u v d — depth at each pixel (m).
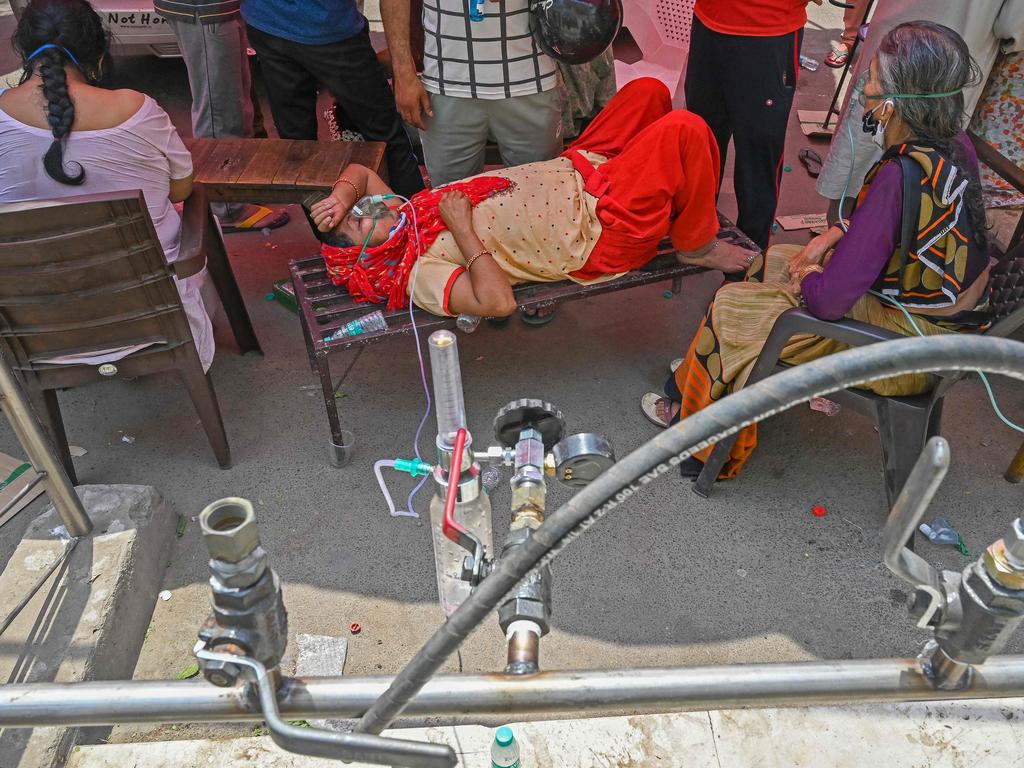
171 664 2.54
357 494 3.04
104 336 2.74
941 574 0.94
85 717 1.00
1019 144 3.89
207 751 2.15
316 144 3.58
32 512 2.91
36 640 2.33
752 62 3.34
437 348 1.03
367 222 2.96
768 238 3.79
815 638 2.57
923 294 2.43
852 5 4.97
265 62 3.92
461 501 1.20
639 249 3.10
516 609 1.06
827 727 2.18
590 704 0.99
